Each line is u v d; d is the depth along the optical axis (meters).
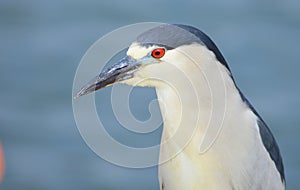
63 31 22.02
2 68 19.83
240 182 7.77
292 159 15.85
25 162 16.03
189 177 7.89
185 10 23.70
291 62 20.20
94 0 23.86
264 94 18.45
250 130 7.74
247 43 21.36
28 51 20.84
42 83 19.08
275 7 23.56
